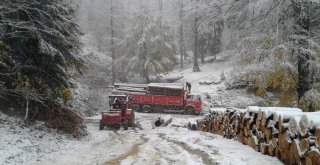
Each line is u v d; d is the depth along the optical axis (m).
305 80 13.88
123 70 51.56
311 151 6.09
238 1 15.08
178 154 9.21
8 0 11.34
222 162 7.78
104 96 39.22
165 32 51.03
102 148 10.95
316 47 13.54
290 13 13.95
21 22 11.31
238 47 15.45
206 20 16.55
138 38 50.66
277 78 14.09
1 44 11.09
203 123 18.23
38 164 8.02
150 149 10.49
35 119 12.74
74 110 14.44
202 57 51.16
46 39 12.37
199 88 40.00
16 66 11.45
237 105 32.53
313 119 6.20
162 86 35.88
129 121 21.55
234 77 15.95
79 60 14.09
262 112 8.71
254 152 8.81
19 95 12.34
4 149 8.84
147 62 48.50
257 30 14.67
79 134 13.80
